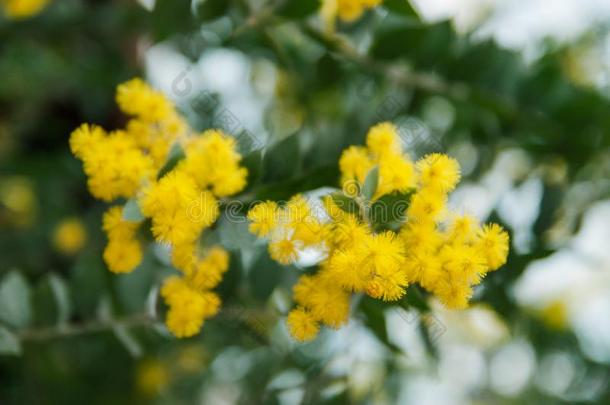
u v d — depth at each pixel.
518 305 0.44
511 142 0.45
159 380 0.52
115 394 0.51
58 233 0.53
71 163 0.54
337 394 0.45
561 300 0.55
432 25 0.43
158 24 0.41
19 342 0.39
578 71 0.53
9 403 0.50
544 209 0.43
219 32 0.44
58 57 0.52
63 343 0.46
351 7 0.39
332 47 0.43
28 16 0.50
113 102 0.52
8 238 0.54
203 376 0.55
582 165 0.45
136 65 0.49
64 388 0.50
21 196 0.57
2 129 0.56
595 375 0.55
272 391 0.46
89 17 0.50
